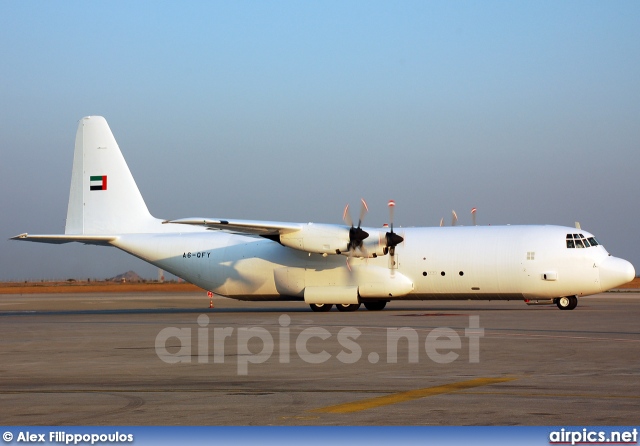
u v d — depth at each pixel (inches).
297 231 1446.9
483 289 1461.6
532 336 884.0
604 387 512.7
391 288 1483.8
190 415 433.7
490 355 703.7
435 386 524.7
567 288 1419.8
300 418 421.1
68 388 536.4
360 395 491.8
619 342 812.6
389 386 527.8
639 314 1291.8
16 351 798.5
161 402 475.5
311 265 1534.2
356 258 1508.4
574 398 470.3
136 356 738.2
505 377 563.8
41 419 426.9
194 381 564.1
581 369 604.1
